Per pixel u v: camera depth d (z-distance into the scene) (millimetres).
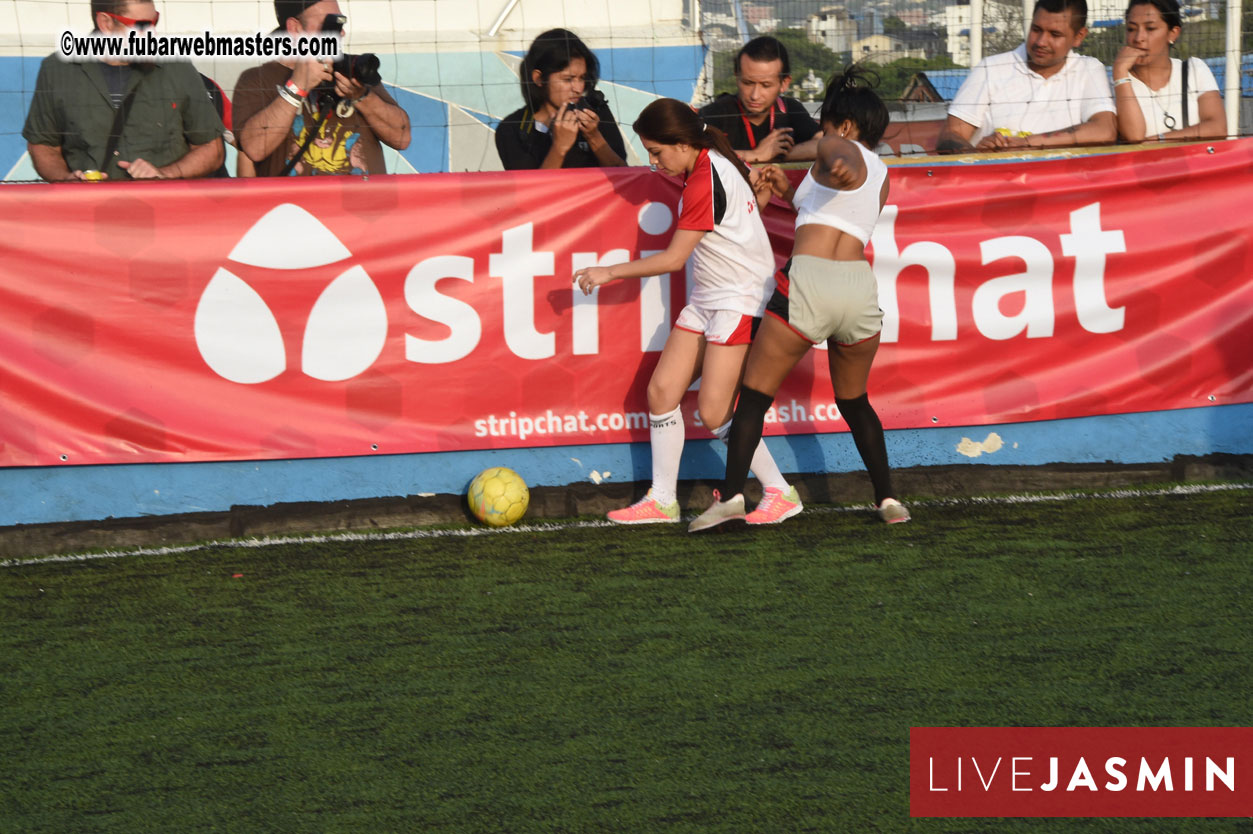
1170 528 11977
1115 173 13617
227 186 12531
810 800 6828
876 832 6484
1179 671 8484
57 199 12258
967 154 14031
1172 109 14953
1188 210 13727
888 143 15711
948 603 10000
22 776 7391
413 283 12875
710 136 11680
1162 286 13750
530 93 14641
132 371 12562
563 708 8141
